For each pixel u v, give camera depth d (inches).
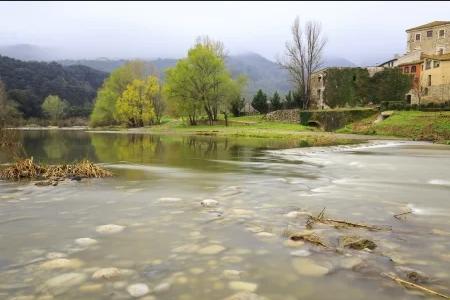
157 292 166.2
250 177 502.9
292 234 240.4
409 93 2896.2
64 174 499.5
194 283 175.0
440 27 2994.6
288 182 462.0
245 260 202.5
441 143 1318.9
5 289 168.9
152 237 241.6
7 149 719.1
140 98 3299.7
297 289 169.0
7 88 5516.7
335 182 464.8
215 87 2783.0
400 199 361.7
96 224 272.8
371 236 244.5
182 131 2386.8
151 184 443.5
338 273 185.9
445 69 2600.9
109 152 953.5
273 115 2859.3
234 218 285.7
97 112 3774.6
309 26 3080.7
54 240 237.0
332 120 2524.6
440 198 366.9
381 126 1952.5
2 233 251.9
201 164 661.9
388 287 170.9
